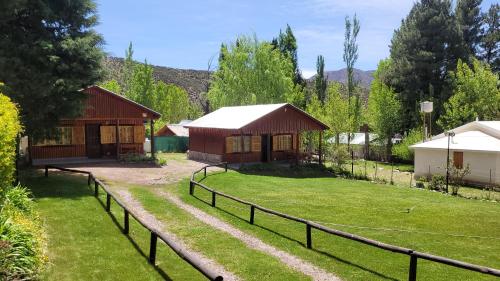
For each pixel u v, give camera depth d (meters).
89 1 22.30
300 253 11.30
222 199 19.33
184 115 66.56
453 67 48.50
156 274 9.01
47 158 29.47
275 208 17.92
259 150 35.25
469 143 29.89
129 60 63.34
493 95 42.12
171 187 21.56
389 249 9.38
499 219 17.06
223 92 52.41
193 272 9.30
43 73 19.64
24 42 19.89
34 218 11.99
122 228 12.62
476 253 12.20
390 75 51.69
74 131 30.44
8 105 11.57
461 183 29.27
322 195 21.83
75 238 11.21
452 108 44.69
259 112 33.62
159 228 13.29
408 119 50.91
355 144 50.38
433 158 31.42
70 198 16.34
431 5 49.94
